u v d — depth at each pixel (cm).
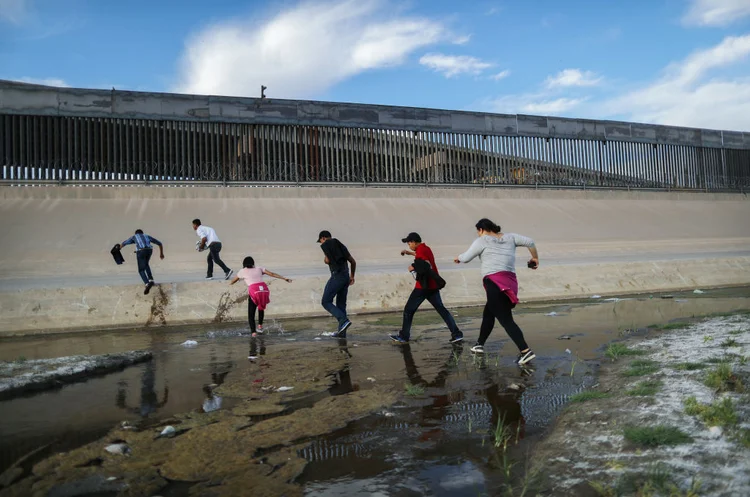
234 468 306
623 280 1398
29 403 457
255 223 2161
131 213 2117
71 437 367
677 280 1442
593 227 2567
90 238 1903
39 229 1912
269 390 495
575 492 260
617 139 3078
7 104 2153
